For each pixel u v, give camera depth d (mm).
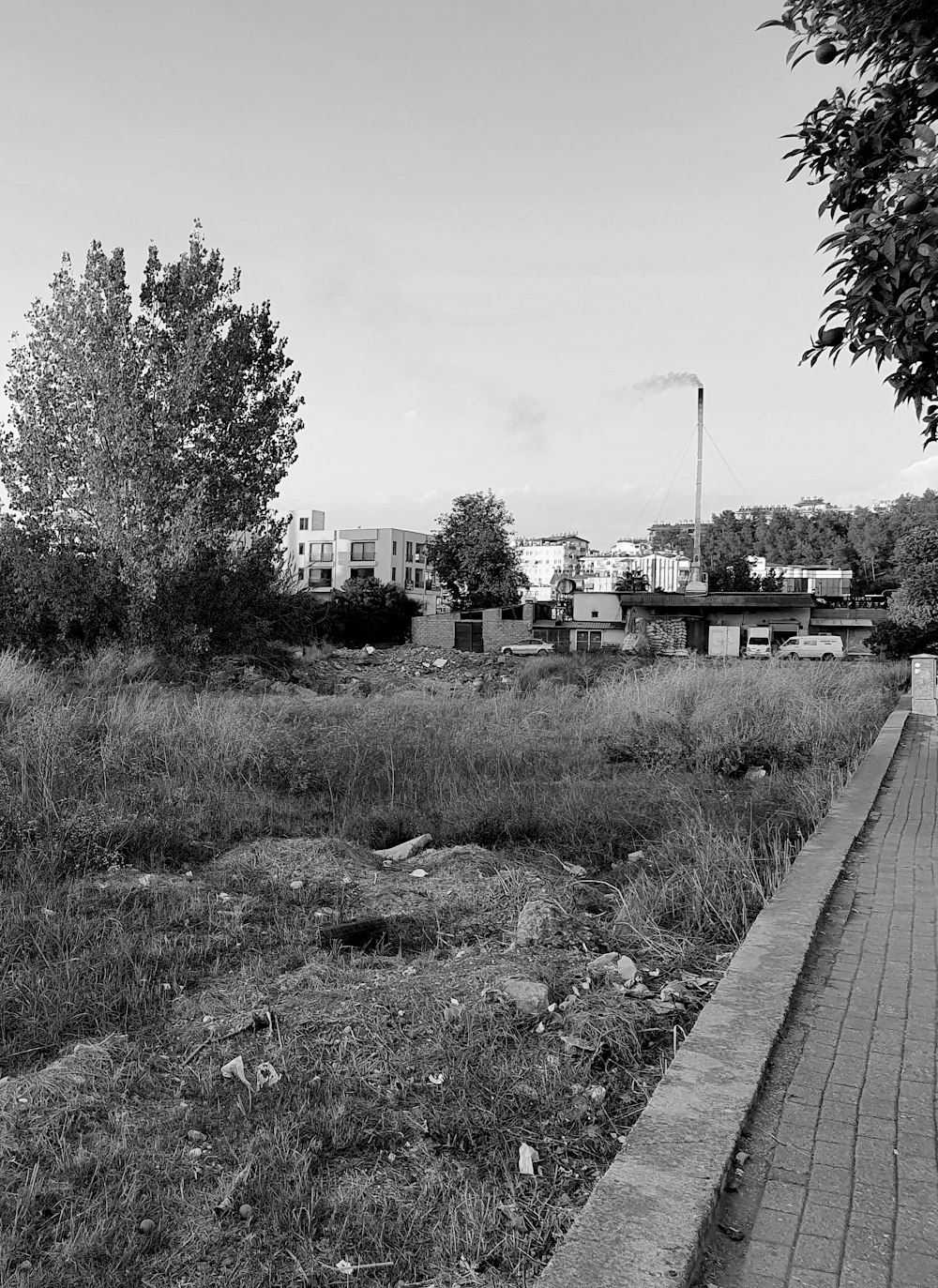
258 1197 2938
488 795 9430
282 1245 2740
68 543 21875
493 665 28328
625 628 55750
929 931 5117
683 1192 2627
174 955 5039
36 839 7020
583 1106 3477
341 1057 3846
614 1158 2986
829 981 4387
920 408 3633
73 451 22219
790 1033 3820
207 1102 3557
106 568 21094
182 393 21766
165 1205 2920
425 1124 3357
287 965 5004
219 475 22906
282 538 25016
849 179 3738
